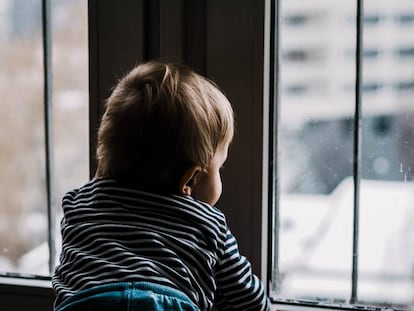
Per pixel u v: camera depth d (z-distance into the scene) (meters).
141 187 0.84
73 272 0.81
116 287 0.77
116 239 0.81
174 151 0.82
